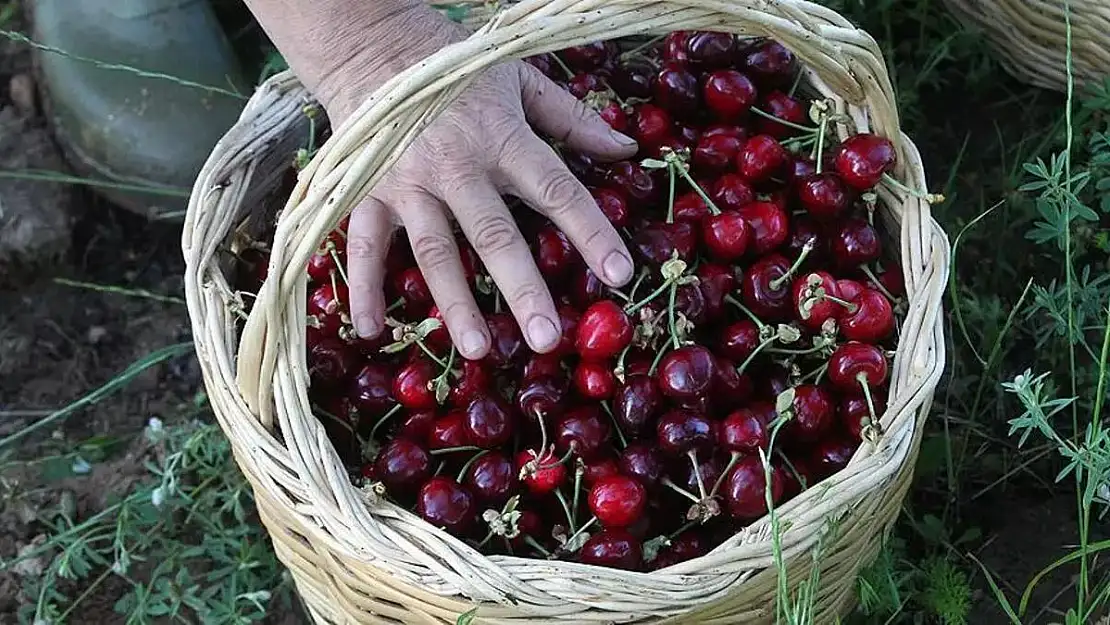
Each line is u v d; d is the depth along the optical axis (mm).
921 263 1091
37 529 1292
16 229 1394
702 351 1051
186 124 1394
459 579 987
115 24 1415
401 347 1082
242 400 1042
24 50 1501
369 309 1078
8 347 1388
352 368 1110
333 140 967
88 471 1315
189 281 1092
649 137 1157
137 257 1436
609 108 1164
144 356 1390
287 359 1019
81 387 1375
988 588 1197
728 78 1151
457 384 1090
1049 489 1233
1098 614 1171
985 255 1339
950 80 1450
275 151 1180
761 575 1001
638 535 1060
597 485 1038
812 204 1115
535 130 1140
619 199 1112
